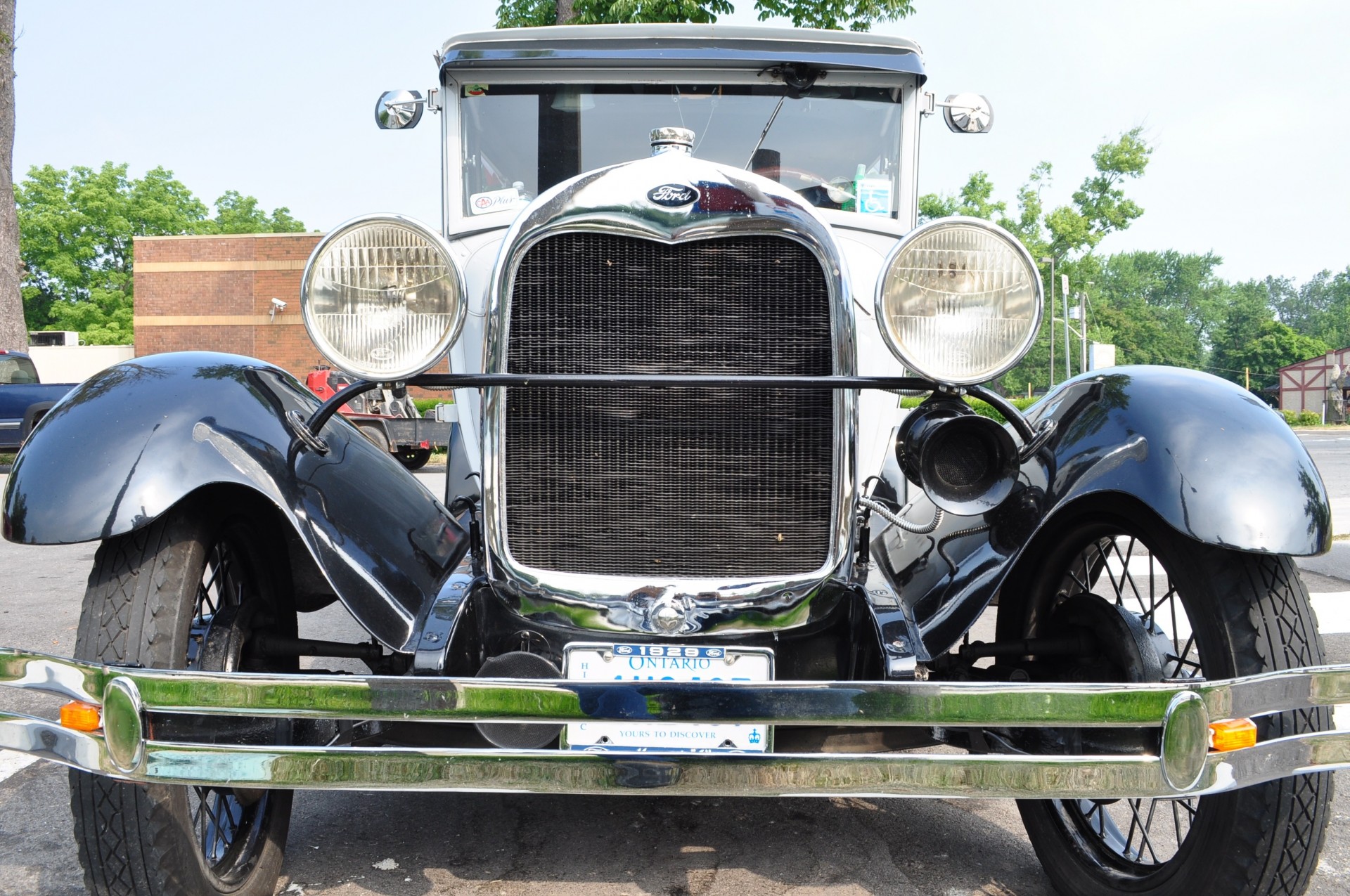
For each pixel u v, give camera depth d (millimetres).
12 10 17688
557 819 2928
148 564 2086
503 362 2164
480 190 3414
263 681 1802
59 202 53125
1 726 1879
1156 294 107438
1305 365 71188
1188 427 2078
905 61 3318
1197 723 1769
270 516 2568
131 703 1776
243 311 25031
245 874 2322
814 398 2205
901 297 2051
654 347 2168
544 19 12953
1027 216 52406
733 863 2631
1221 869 2012
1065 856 2443
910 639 2240
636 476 2219
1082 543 2609
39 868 2600
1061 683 1794
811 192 3367
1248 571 2070
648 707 1811
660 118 3369
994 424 2062
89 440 2070
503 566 2230
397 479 2773
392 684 1806
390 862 2623
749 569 2229
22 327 17969
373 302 2049
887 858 2674
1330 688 1852
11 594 6105
